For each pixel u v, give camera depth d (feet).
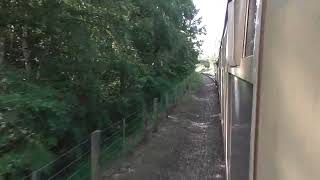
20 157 20.17
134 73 42.86
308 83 4.41
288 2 5.53
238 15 13.61
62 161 28.78
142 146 41.06
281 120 5.63
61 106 23.35
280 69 5.88
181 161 35.63
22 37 28.35
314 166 4.09
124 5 33.22
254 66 8.41
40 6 26.30
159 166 33.91
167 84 63.93
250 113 9.11
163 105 61.36
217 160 35.83
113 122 41.22
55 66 29.09
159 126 53.11
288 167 5.13
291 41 5.28
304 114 4.51
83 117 32.19
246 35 10.68
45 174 23.61
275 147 5.97
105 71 36.86
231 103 19.04
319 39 4.06
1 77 22.17
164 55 57.31
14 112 19.48
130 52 41.37
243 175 10.81
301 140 4.58
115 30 33.09
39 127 22.57
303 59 4.66
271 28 6.81
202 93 113.80
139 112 46.83
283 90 5.60
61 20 28.02
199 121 60.44
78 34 28.40
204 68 274.77
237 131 13.83
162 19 51.44
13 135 20.10
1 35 26.94
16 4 25.81
